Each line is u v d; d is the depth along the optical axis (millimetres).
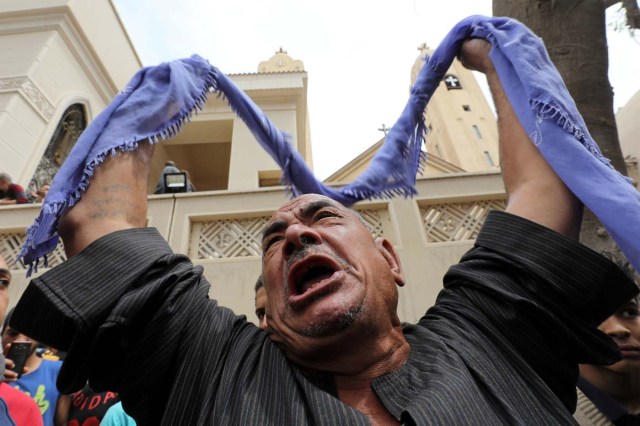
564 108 1438
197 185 13484
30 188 7301
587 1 2408
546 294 1339
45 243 1438
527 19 2455
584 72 2246
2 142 6707
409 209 4551
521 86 1553
